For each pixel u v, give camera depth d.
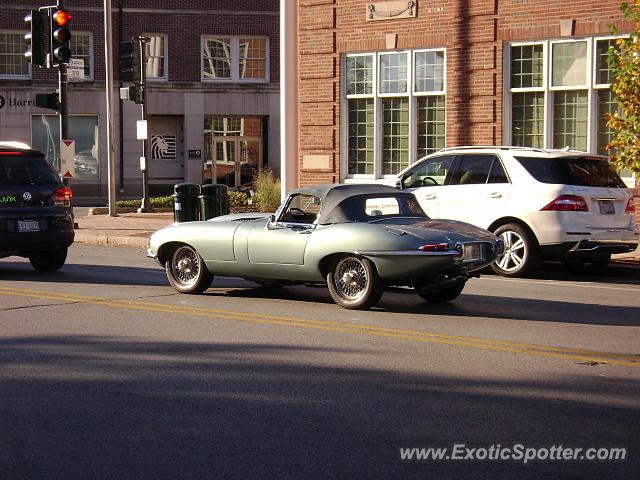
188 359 7.86
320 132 21.97
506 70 19.39
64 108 21.73
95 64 39.88
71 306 10.77
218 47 40.97
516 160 13.88
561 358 7.92
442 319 9.91
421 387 6.90
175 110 40.59
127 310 10.48
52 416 6.15
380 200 10.77
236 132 41.72
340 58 21.58
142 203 27.73
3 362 7.76
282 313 10.27
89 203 36.84
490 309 10.65
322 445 5.53
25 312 10.34
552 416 6.13
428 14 20.22
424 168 14.95
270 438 5.66
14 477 5.00
